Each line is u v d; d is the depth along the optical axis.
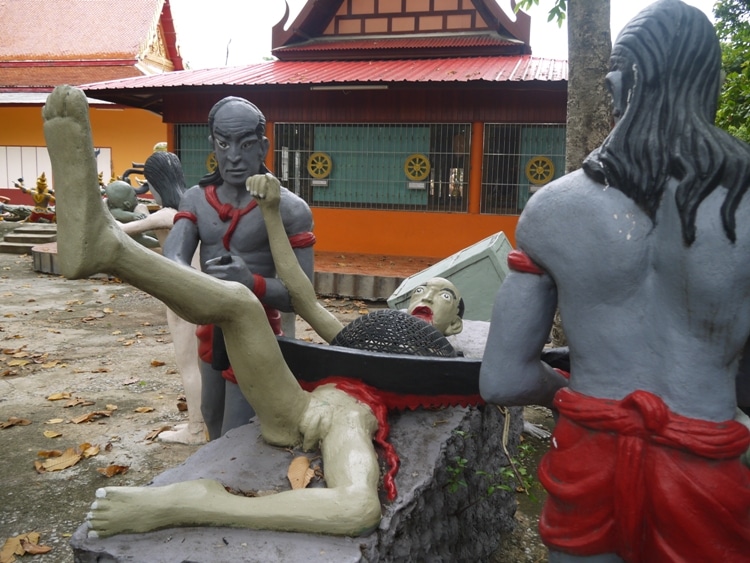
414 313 2.61
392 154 9.98
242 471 1.74
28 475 3.31
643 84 1.21
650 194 1.21
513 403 1.47
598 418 1.30
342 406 1.87
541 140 9.41
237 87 9.64
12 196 19.31
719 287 1.18
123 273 1.47
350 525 1.51
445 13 11.66
